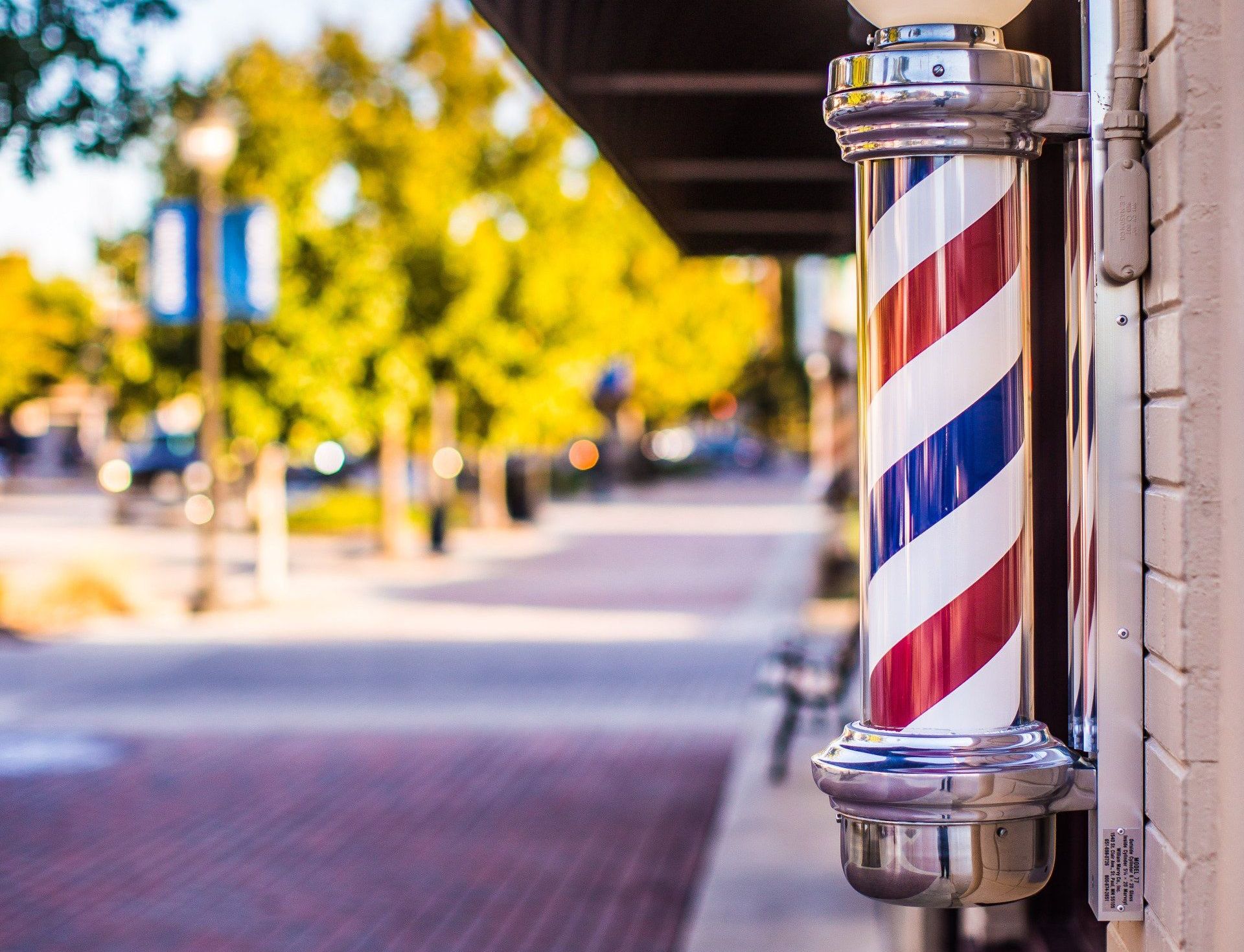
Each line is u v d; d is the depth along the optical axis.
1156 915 2.06
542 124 25.03
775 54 5.38
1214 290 1.91
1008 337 1.99
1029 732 1.99
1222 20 1.90
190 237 18.75
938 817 1.95
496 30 4.34
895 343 1.98
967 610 1.96
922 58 1.96
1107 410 2.12
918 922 5.02
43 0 8.30
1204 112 1.91
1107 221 2.08
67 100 8.48
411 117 23.78
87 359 36.97
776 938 6.22
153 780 9.70
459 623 17.66
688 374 46.97
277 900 7.20
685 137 6.49
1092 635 2.12
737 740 10.85
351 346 19.41
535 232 25.58
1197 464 1.91
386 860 7.86
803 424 72.50
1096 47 2.09
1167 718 2.00
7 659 15.08
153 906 7.12
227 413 19.44
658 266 38.47
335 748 10.64
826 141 6.64
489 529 33.28
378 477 48.16
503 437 26.72
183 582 21.98
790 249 9.00
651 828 8.46
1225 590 1.90
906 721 1.98
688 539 31.08
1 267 47.22
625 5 4.94
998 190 2.00
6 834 8.42
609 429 56.53
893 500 1.98
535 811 8.85
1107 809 2.11
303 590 21.17
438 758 10.29
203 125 17.62
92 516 37.91
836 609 18.25
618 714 11.86
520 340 25.66
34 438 68.75
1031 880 2.02
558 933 6.70
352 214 21.20
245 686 13.39
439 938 6.65
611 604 19.58
